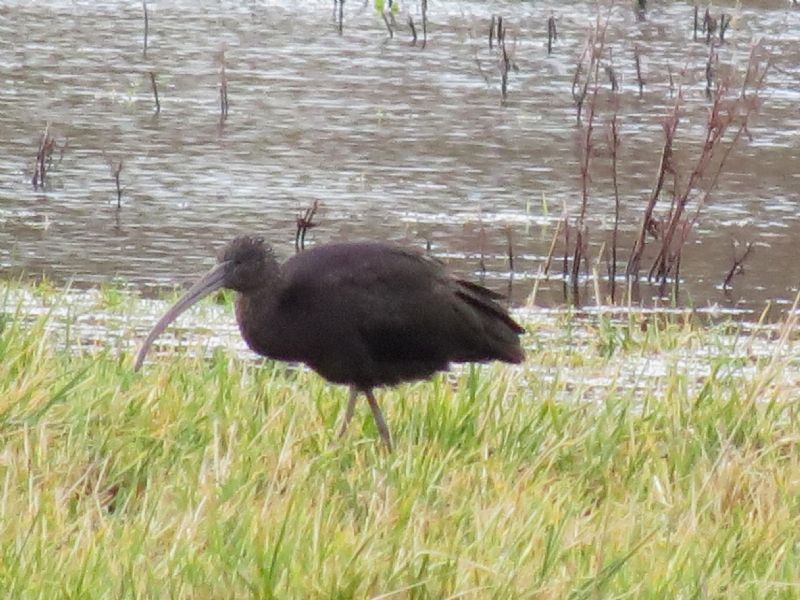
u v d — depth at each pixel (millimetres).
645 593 7133
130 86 23125
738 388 11008
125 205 18031
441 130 21531
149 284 15344
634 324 14062
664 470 8930
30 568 6730
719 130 16922
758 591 7305
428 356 10008
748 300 15734
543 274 16250
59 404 8812
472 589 6824
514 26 27344
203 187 18797
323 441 9125
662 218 16812
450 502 8328
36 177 18688
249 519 7387
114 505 8047
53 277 15438
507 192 19078
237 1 28938
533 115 22406
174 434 8766
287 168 19672
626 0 28031
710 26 26156
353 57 25250
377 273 9820
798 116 22547
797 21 27609
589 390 11125
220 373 10070
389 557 7137
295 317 9758
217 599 6707
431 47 26016
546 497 8180
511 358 10469
